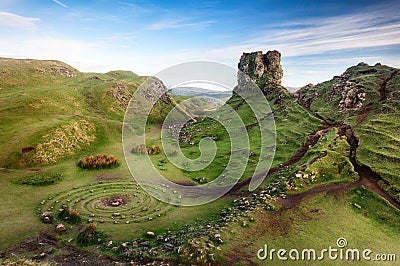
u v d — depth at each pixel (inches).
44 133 2203.5
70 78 5698.8
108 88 4729.3
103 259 885.8
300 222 1121.4
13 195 1381.6
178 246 927.7
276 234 1029.8
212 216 1266.0
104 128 2758.4
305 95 3846.0
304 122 2736.2
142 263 858.8
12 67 5108.3
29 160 1886.1
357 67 3919.8
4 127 2222.0
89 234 1008.9
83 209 1282.0
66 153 2137.1
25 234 1027.9
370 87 2716.5
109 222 1169.4
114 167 1941.4
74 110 3671.3
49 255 901.8
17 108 3068.4
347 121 2298.2
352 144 1868.8
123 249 938.1
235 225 1065.5
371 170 1496.1
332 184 1438.2
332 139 1994.3
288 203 1282.0
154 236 1053.8
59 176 1692.9
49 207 1284.4
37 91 3789.4
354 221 1138.0
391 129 1886.1
